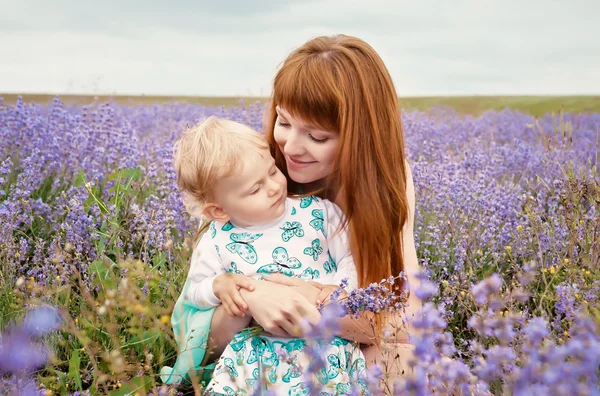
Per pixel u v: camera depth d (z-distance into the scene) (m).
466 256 3.28
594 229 3.02
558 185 3.60
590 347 1.55
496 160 5.36
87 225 3.33
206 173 2.32
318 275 2.49
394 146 2.52
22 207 3.77
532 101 11.89
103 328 2.65
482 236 3.51
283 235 2.49
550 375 1.50
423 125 7.17
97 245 3.31
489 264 3.40
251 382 2.20
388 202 2.49
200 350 2.44
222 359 2.34
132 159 4.39
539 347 1.69
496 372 1.69
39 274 3.21
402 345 2.41
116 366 2.22
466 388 1.73
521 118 9.11
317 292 2.33
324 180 2.73
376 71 2.51
